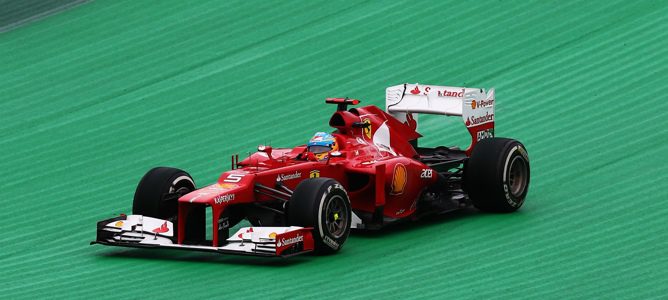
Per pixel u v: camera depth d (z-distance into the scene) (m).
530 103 73.56
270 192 50.94
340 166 53.78
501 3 89.50
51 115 79.94
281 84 80.44
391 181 53.81
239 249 48.56
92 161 71.19
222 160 69.06
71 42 93.44
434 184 56.78
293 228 48.50
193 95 80.44
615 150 64.62
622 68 76.56
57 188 67.00
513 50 81.38
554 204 57.09
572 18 85.19
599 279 45.34
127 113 78.75
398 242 52.41
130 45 91.06
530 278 45.91
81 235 57.75
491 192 55.34
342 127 55.44
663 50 78.06
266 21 92.19
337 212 50.38
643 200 56.06
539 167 63.56
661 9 84.50
